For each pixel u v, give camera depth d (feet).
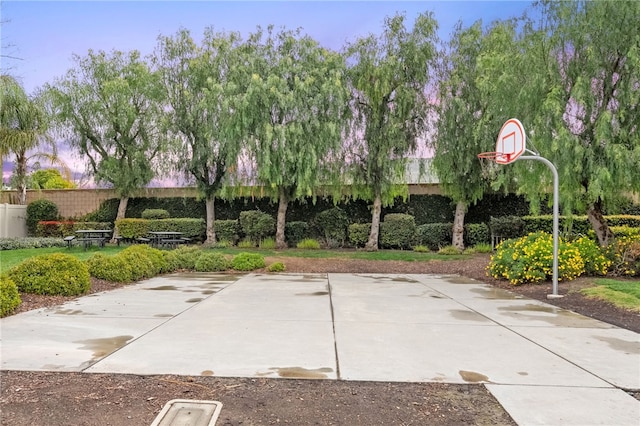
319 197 60.75
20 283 22.71
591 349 14.25
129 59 59.67
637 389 10.70
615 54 29.30
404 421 8.87
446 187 53.52
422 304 22.38
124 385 10.61
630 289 23.71
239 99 48.75
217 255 38.73
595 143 29.14
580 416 9.11
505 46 39.96
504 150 29.19
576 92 28.68
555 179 25.14
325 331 16.43
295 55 52.85
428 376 11.53
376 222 54.90
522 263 29.04
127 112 56.95
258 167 51.24
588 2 29.45
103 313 19.40
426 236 55.88
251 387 10.60
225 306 21.36
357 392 10.38
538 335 16.10
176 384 10.71
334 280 32.01
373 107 52.24
